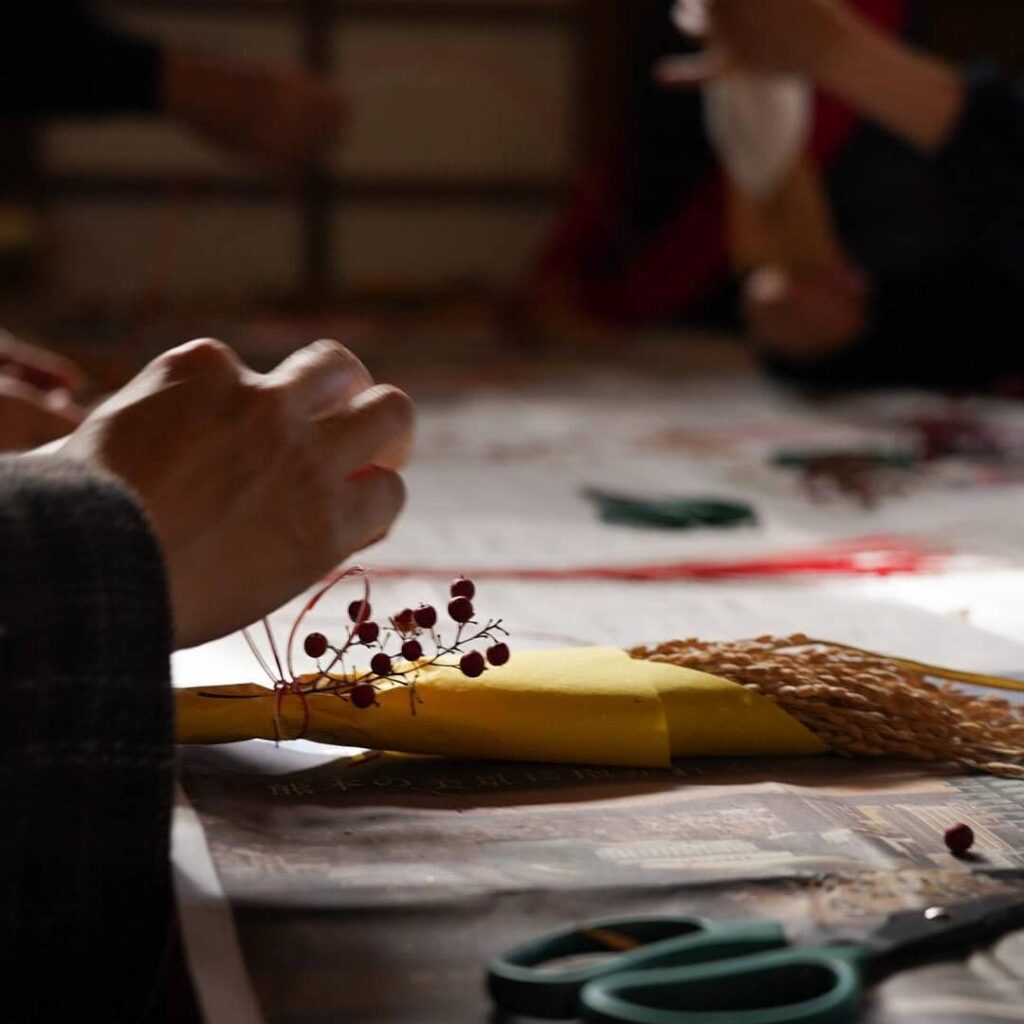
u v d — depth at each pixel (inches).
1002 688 31.8
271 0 200.8
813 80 84.0
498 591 42.4
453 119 207.5
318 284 206.5
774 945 19.0
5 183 198.4
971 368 97.6
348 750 27.4
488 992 18.4
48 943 19.3
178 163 202.5
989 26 182.1
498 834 23.5
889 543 51.0
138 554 20.3
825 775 27.1
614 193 169.8
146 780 19.8
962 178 84.9
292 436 25.0
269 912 20.4
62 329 141.9
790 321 97.5
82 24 96.9
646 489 62.2
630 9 201.8
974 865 22.6
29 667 19.2
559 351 127.0
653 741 26.9
